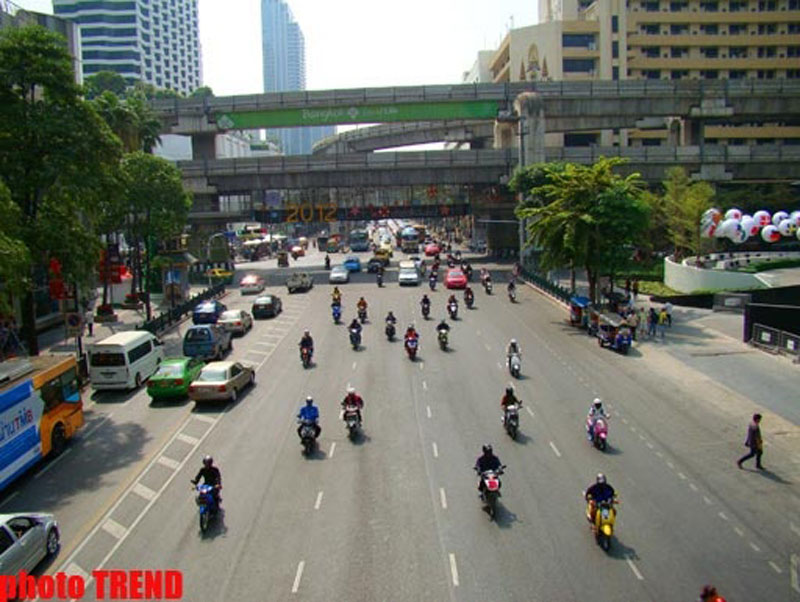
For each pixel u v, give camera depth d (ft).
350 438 76.74
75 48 177.68
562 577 47.09
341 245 402.11
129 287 200.13
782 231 207.92
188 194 184.44
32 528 50.42
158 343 113.39
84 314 148.87
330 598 45.27
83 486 66.80
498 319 153.79
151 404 94.99
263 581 47.67
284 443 76.23
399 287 210.59
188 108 247.29
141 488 65.57
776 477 64.44
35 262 104.17
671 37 375.45
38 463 73.36
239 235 448.65
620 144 365.40
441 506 58.70
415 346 115.55
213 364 96.48
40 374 72.84
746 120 267.80
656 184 259.80
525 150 242.58
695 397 91.61
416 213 265.75
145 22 631.15
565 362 112.78
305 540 53.42
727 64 379.76
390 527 55.11
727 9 379.35
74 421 79.66
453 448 73.00
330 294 199.52
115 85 432.66
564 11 401.29
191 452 74.90
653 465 67.72
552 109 249.55
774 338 117.80
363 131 372.17
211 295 196.54
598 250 146.92
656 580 46.60
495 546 51.60
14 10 151.23
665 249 248.32
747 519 55.83
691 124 263.08
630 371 106.32
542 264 155.02
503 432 78.07
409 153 249.14
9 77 98.78
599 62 370.73
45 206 106.22
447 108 246.88
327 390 97.76
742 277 176.76
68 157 100.58
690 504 58.75
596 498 52.80
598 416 74.28
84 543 54.60
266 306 163.22
